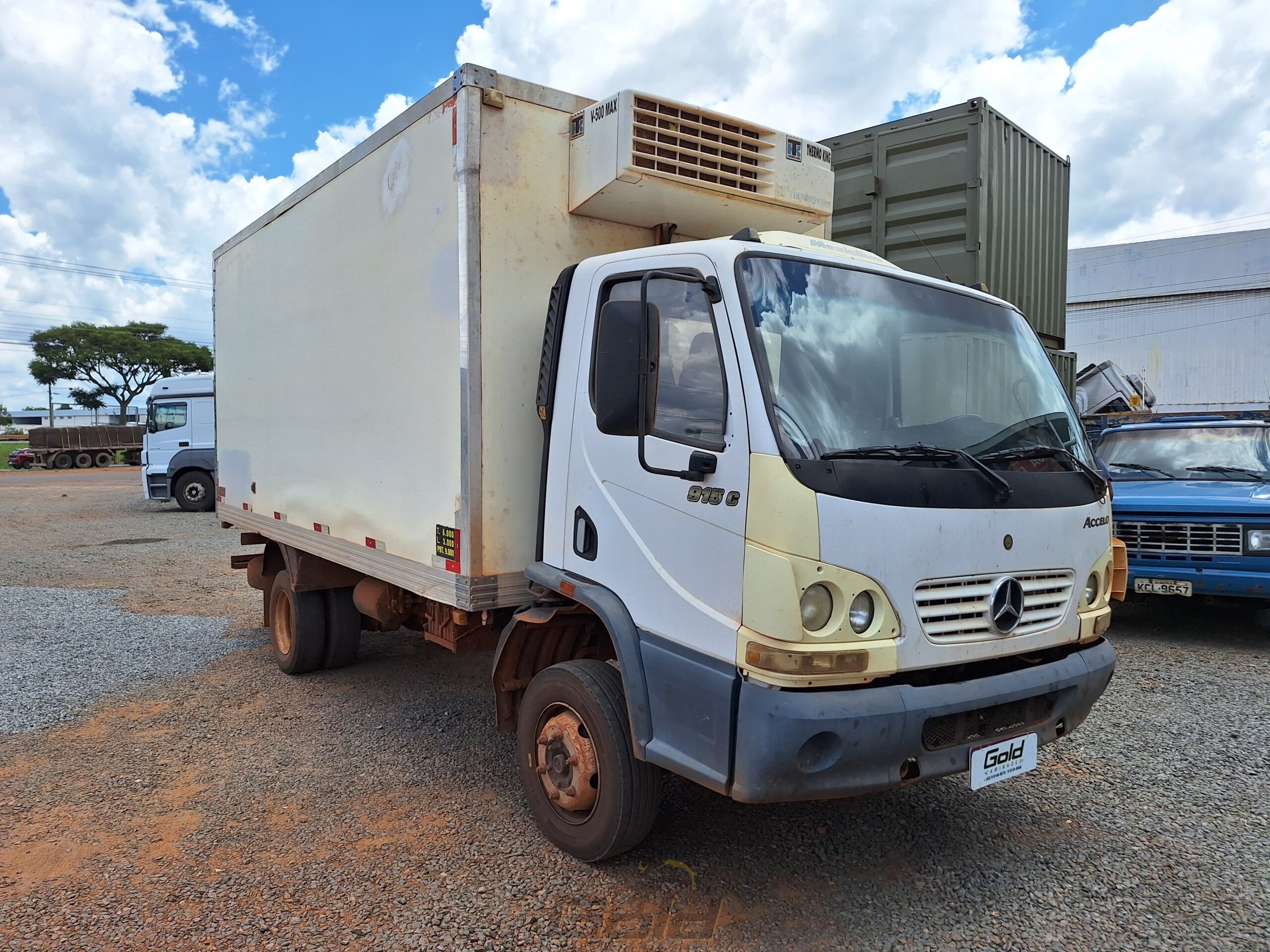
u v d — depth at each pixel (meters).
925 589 2.77
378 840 3.65
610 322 2.98
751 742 2.59
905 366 3.19
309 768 4.47
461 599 3.70
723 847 3.53
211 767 4.49
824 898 3.15
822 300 3.08
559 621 3.62
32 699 5.65
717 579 2.78
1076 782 4.16
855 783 2.63
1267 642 6.83
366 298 4.64
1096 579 3.40
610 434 3.23
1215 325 37.66
